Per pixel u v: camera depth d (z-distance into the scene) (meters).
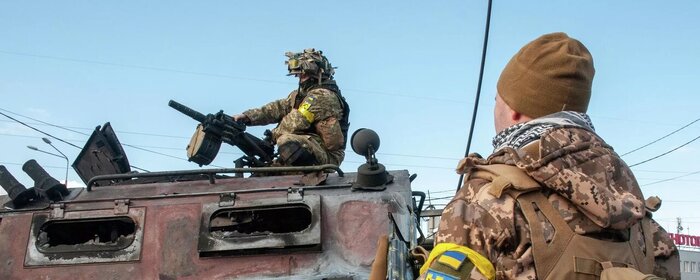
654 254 2.11
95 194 4.82
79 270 4.44
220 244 4.36
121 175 4.83
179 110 5.86
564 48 2.08
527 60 2.11
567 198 1.85
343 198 4.52
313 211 4.43
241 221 4.57
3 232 4.59
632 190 1.99
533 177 1.87
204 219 4.47
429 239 5.37
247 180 4.89
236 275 4.33
